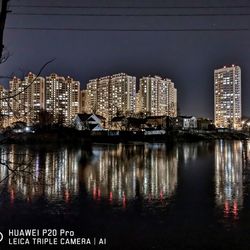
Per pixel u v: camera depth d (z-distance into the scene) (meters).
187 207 19.53
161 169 38.81
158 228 15.52
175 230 15.20
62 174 33.97
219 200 21.61
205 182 29.20
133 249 13.08
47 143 83.62
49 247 13.30
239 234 14.60
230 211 18.61
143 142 98.75
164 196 22.91
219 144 103.69
